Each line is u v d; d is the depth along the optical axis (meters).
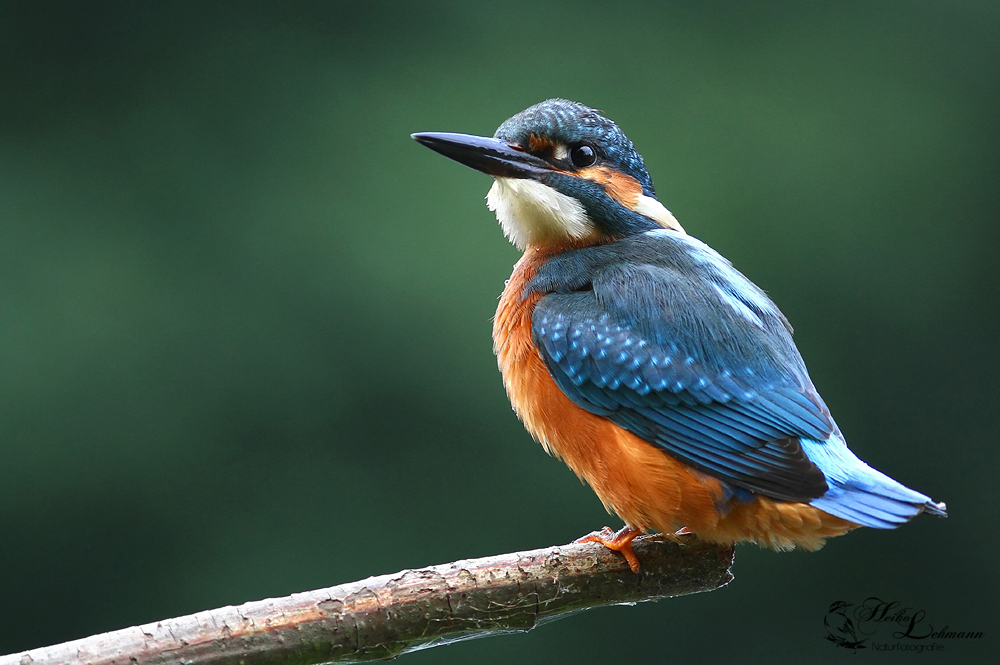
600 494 3.44
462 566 3.42
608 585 3.43
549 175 3.46
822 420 3.43
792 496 3.42
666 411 3.43
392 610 3.41
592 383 3.44
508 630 3.42
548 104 3.47
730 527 3.43
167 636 3.40
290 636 3.40
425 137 3.47
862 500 3.41
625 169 3.47
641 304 3.44
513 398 3.46
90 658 3.39
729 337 3.44
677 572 3.43
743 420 3.43
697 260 3.46
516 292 3.46
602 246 3.46
